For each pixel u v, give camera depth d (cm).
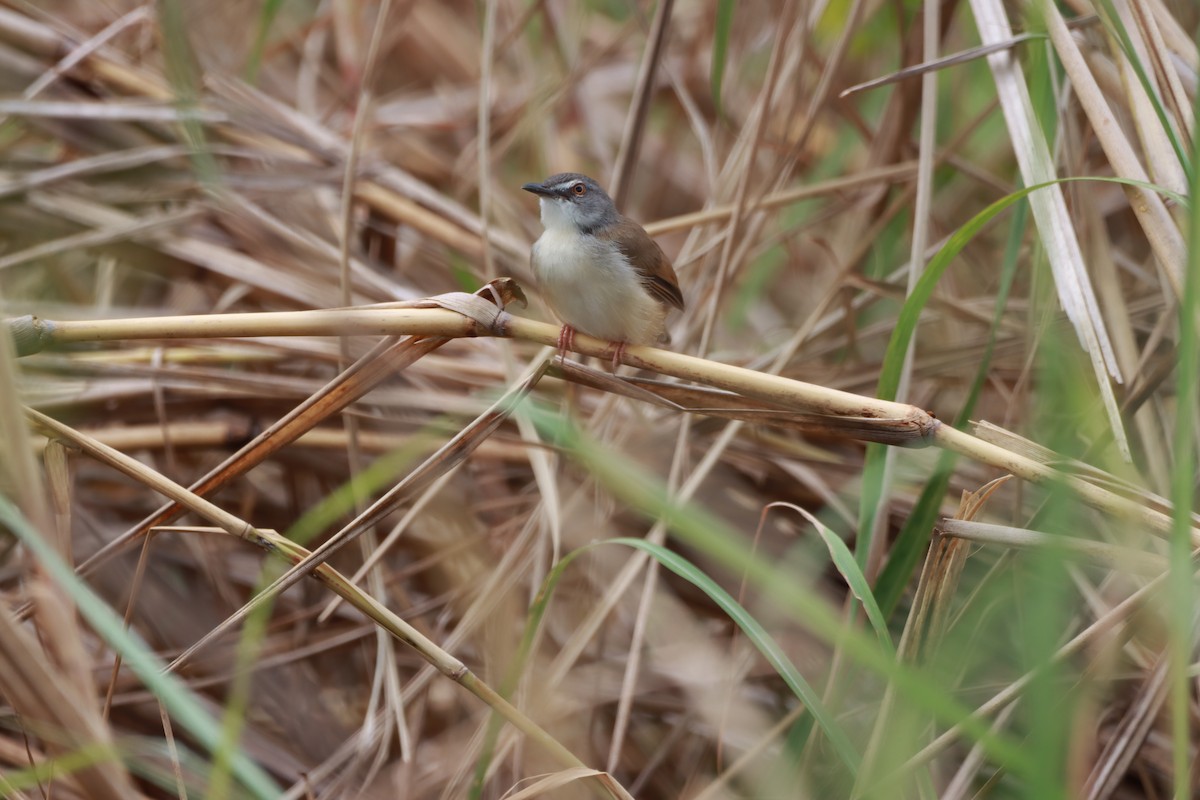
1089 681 656
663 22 1030
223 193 1141
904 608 986
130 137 1210
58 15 1441
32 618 849
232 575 1048
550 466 988
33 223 1139
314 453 1041
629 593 995
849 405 707
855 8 1063
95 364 985
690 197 1580
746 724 916
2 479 789
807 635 980
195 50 1296
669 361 750
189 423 1044
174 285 1211
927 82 926
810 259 1475
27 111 1145
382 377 740
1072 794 636
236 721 709
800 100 1295
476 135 1562
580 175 945
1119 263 1055
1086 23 908
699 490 1040
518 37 1486
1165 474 868
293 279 1122
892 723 676
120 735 888
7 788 618
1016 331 1088
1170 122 770
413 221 1216
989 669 880
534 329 745
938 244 1146
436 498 1012
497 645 898
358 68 1452
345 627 1023
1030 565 772
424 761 933
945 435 688
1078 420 732
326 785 895
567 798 809
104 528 1005
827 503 1047
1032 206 805
